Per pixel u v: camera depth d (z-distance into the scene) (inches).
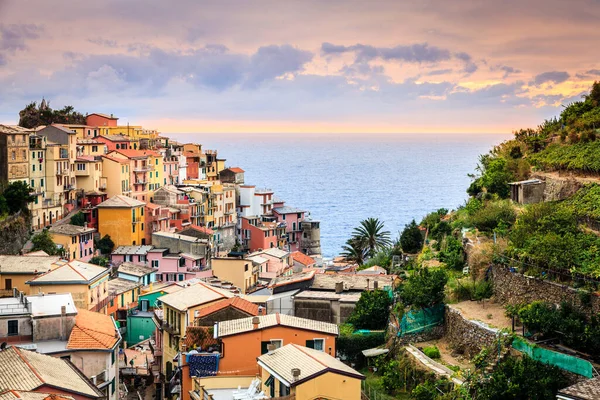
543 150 4222.4
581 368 2352.4
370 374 2896.2
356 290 3550.7
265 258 6338.6
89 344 2856.8
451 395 2437.3
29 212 5999.0
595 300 2551.7
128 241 6889.8
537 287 2802.7
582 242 2901.1
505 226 3501.5
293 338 2765.7
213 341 2883.9
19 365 2308.1
